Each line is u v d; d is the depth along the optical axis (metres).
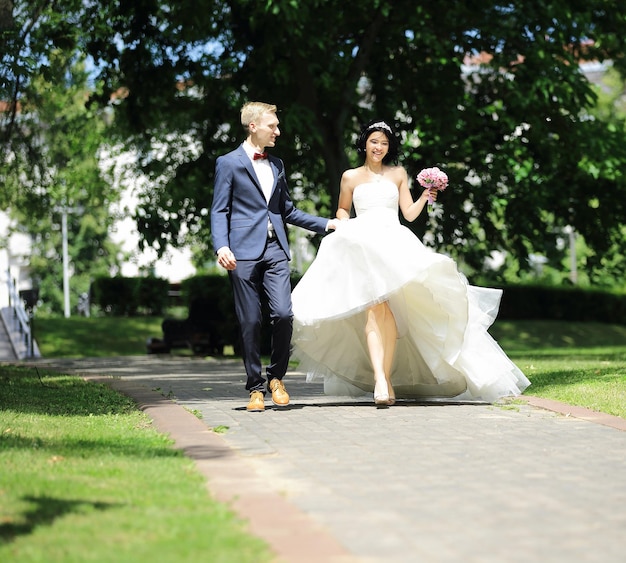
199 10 19.11
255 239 9.20
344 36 22.73
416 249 9.30
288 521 4.61
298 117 20.06
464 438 7.45
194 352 26.70
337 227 9.52
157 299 39.00
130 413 9.09
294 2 18.05
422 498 5.32
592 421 8.38
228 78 22.66
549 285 40.84
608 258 26.64
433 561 4.09
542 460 6.50
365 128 10.01
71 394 11.15
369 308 9.48
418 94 23.02
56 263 59.19
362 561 4.04
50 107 27.59
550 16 21.36
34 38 19.00
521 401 9.81
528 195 24.08
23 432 7.63
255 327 9.23
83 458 6.31
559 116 22.86
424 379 9.91
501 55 22.27
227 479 5.61
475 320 9.75
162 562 3.87
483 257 26.41
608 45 23.09
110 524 4.47
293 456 6.63
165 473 5.75
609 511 5.06
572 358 20.17
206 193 24.22
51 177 28.67
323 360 10.00
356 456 6.63
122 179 30.08
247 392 11.66
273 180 9.34
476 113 23.02
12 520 4.55
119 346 32.78
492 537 4.51
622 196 24.80
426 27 21.17
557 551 4.28
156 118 23.11
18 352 27.36
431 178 9.66
